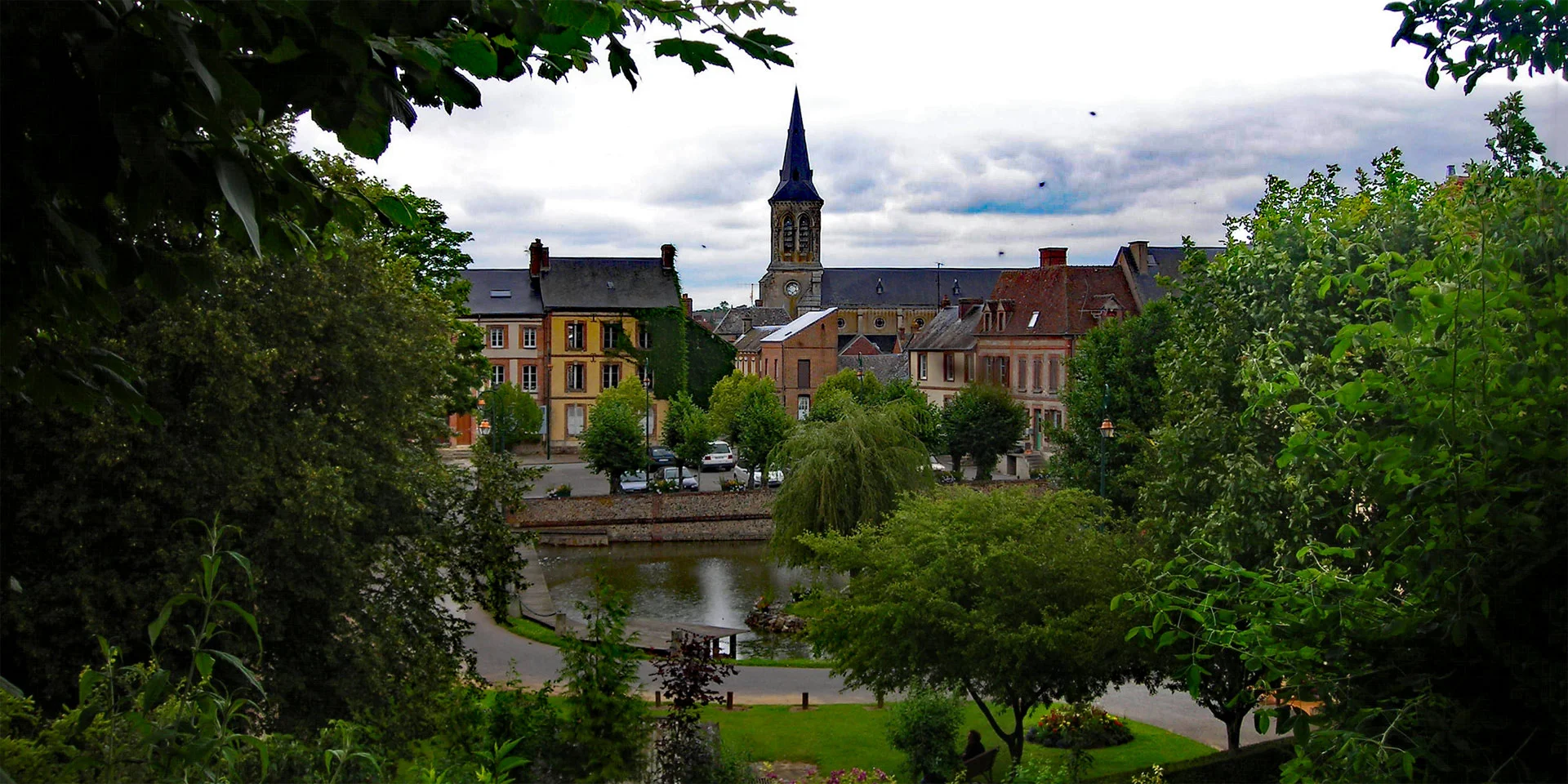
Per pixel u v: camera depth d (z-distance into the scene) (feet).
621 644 55.26
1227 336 60.23
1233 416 57.82
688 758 55.16
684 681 57.47
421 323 65.67
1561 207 21.24
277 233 11.69
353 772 26.48
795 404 315.17
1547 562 20.97
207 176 9.77
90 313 12.06
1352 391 21.80
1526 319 20.92
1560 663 20.79
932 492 118.62
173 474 46.93
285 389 54.65
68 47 9.25
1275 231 61.57
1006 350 227.20
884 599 61.46
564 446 242.17
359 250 58.90
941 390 256.52
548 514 164.04
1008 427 184.96
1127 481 104.01
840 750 70.38
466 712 55.21
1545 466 20.47
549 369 241.14
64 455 47.01
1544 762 22.13
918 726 63.41
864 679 63.62
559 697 72.23
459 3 9.91
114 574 46.50
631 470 181.06
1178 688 61.62
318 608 53.62
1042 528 63.26
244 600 48.60
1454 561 21.40
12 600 44.86
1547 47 21.15
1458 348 20.59
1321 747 22.61
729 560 153.48
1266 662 25.17
